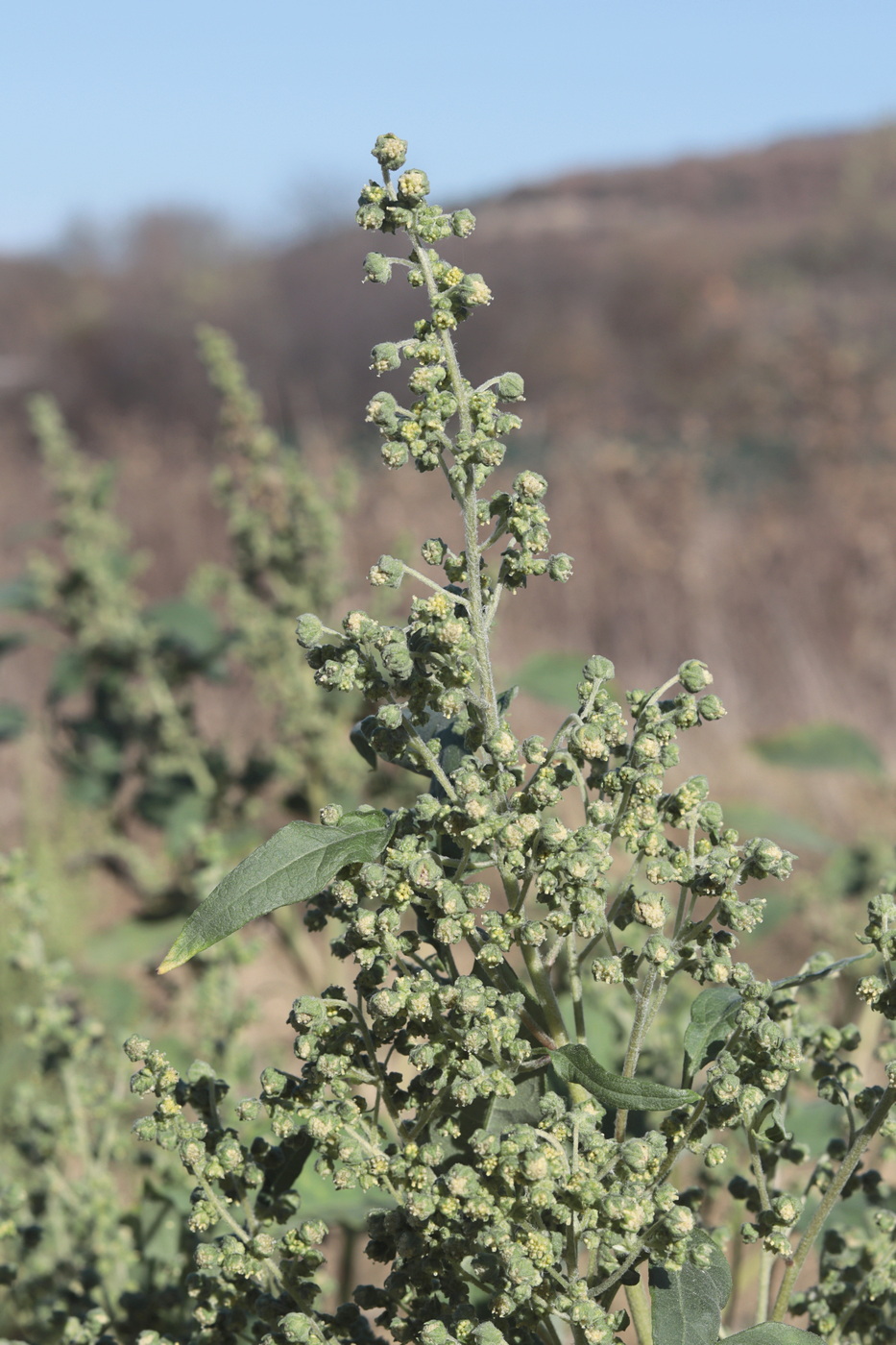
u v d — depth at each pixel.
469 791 1.78
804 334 20.36
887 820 7.95
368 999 1.99
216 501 6.29
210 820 6.49
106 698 6.98
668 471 14.75
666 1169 1.80
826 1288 2.15
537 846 1.84
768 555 12.66
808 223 42.38
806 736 6.02
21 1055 3.90
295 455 6.19
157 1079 2.04
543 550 1.86
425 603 1.80
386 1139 2.07
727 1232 2.11
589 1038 3.18
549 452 21.73
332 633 1.87
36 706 10.78
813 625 11.51
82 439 30.58
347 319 35.44
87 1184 3.26
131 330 37.19
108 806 7.24
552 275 39.84
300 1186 2.87
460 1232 1.81
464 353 34.06
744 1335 1.70
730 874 1.82
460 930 1.77
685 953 1.92
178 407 32.50
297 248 43.97
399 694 1.90
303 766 6.23
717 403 23.92
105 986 5.49
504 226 53.31
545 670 4.99
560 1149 1.71
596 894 1.76
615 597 12.39
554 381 30.34
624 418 25.47
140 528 16.06
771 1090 1.86
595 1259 1.86
